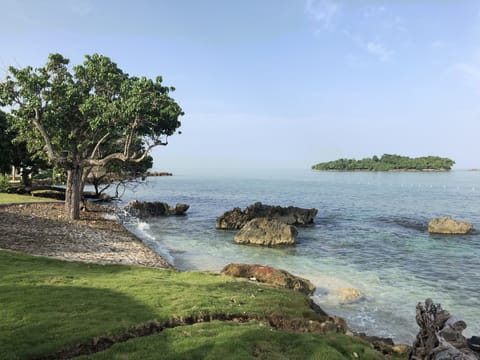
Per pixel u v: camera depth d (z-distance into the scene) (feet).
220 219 135.13
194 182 527.40
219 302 39.96
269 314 39.14
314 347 29.27
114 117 94.07
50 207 125.39
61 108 99.50
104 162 102.73
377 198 271.69
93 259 63.62
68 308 34.17
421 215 177.27
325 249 101.96
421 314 31.94
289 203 235.40
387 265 84.58
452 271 79.61
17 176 293.23
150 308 36.17
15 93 98.02
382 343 39.34
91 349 28.37
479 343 31.30
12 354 25.53
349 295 61.52
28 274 44.80
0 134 161.79
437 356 27.78
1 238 72.64
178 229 133.18
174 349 27.45
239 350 27.45
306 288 61.21
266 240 106.52
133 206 168.35
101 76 103.09
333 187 408.46
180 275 52.85
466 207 211.82
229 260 87.15
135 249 78.07
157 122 95.71
